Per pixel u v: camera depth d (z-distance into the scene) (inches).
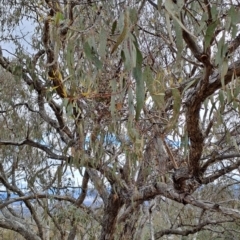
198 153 88.0
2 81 177.9
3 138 204.8
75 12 91.0
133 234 177.9
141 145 86.1
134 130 80.9
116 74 74.0
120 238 174.6
